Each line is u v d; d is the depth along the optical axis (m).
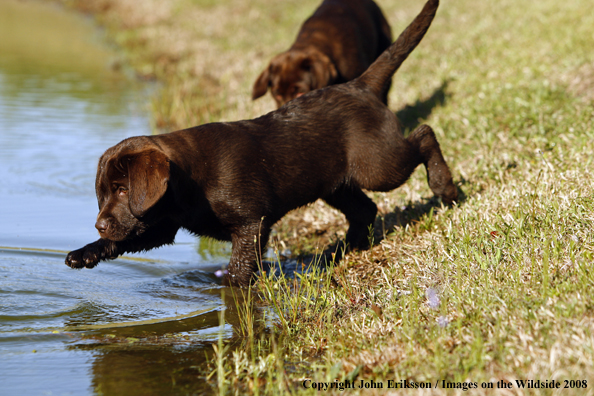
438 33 15.70
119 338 5.02
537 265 4.93
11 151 10.91
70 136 11.93
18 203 8.70
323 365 4.35
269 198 5.97
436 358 3.87
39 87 16.22
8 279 6.25
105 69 19.23
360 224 6.99
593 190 5.77
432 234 6.19
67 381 4.31
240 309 5.62
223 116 12.35
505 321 4.25
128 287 6.24
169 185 5.34
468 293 4.79
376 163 6.43
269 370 4.24
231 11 25.30
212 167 5.70
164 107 13.48
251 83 14.69
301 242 7.57
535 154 7.47
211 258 7.27
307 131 6.27
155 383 4.29
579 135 7.51
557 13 14.21
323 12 10.21
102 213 5.38
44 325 5.24
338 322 5.12
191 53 20.12
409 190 7.78
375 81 6.92
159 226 6.01
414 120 10.45
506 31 13.95
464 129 8.98
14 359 4.61
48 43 23.28
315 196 6.45
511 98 9.30
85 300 5.81
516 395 3.45
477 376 3.67
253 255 5.95
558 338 3.81
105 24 28.16
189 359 4.65
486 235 5.65
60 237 7.54
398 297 5.18
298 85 9.07
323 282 6.06
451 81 11.55
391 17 18.98
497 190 6.84
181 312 5.59
